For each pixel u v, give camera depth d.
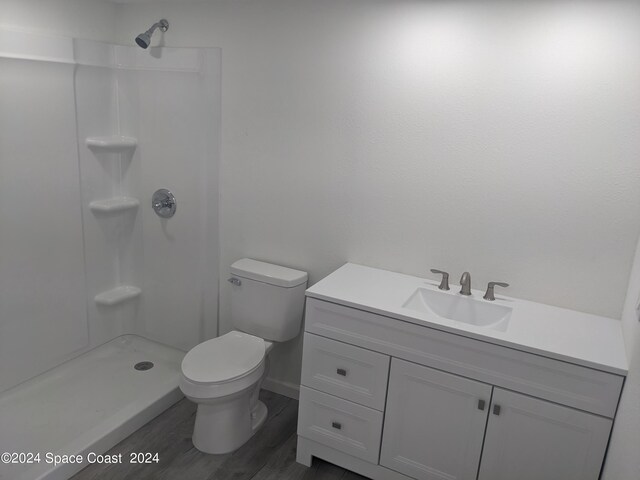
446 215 2.41
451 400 2.09
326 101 2.55
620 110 2.02
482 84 2.21
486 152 2.27
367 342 2.21
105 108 3.03
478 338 1.96
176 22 2.85
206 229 3.05
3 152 2.51
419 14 2.27
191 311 3.24
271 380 3.09
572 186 2.15
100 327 3.25
